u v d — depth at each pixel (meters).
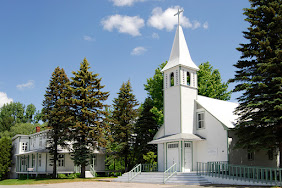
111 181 30.78
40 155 46.47
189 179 24.77
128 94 40.47
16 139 57.44
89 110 36.06
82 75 36.78
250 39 24.72
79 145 35.31
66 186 26.09
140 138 40.31
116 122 38.72
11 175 57.94
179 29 34.06
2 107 93.88
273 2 23.94
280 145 23.31
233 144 27.80
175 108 31.42
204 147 29.61
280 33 23.61
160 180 26.36
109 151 41.44
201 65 48.72
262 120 22.31
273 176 25.41
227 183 22.95
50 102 39.78
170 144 30.73
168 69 33.00
